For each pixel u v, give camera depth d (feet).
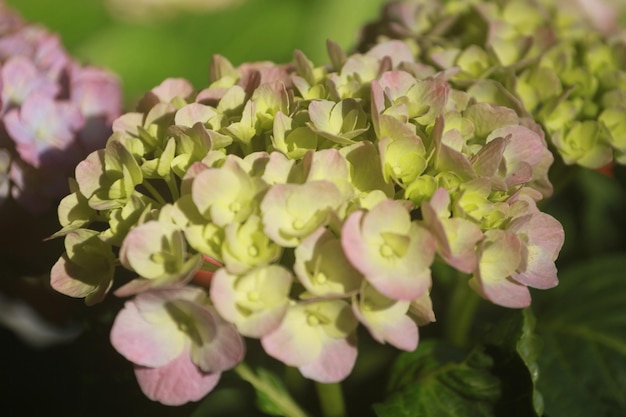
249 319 1.29
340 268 1.31
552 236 1.43
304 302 1.28
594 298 1.89
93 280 1.41
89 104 1.84
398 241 1.31
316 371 1.32
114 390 1.62
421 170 1.37
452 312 1.76
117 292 1.29
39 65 1.83
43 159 1.69
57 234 1.41
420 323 1.36
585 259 2.15
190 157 1.40
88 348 1.64
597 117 1.68
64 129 1.72
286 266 1.38
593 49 1.74
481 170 1.39
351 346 1.33
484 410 1.52
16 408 1.73
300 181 1.35
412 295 1.29
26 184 1.68
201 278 1.50
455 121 1.44
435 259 1.39
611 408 1.70
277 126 1.39
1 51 1.80
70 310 1.73
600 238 2.17
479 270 1.33
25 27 1.90
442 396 1.55
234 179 1.34
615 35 1.87
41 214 1.69
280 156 1.35
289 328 1.31
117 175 1.43
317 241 1.31
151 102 1.55
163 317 1.33
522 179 1.42
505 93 1.59
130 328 1.32
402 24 1.85
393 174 1.36
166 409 1.60
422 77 1.59
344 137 1.37
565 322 1.84
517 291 1.37
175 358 1.33
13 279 1.74
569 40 1.76
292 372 1.64
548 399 1.71
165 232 1.32
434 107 1.43
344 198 1.34
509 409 1.51
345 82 1.51
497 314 1.91
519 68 1.68
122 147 1.39
